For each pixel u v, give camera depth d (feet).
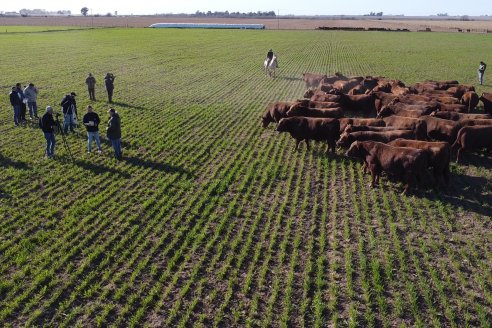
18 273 35.22
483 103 84.33
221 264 36.86
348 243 39.68
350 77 113.09
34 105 76.95
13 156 59.62
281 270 35.96
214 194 49.29
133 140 66.80
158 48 198.18
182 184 51.44
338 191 50.24
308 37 277.03
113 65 142.51
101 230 41.57
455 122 60.44
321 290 33.63
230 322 30.60
